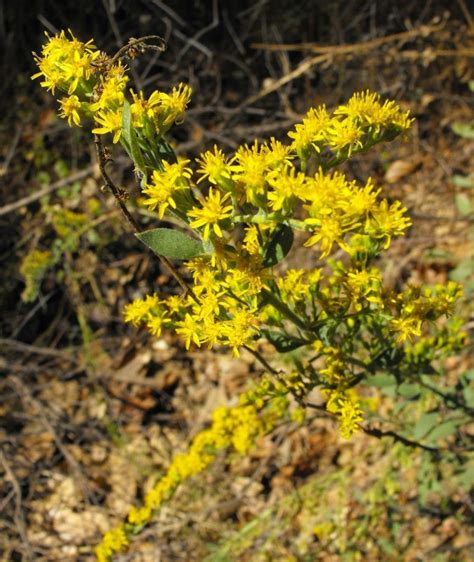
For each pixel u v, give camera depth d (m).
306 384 0.37
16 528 0.70
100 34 0.99
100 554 0.55
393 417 0.59
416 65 0.99
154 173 0.28
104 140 0.89
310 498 0.62
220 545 0.64
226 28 1.01
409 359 0.42
